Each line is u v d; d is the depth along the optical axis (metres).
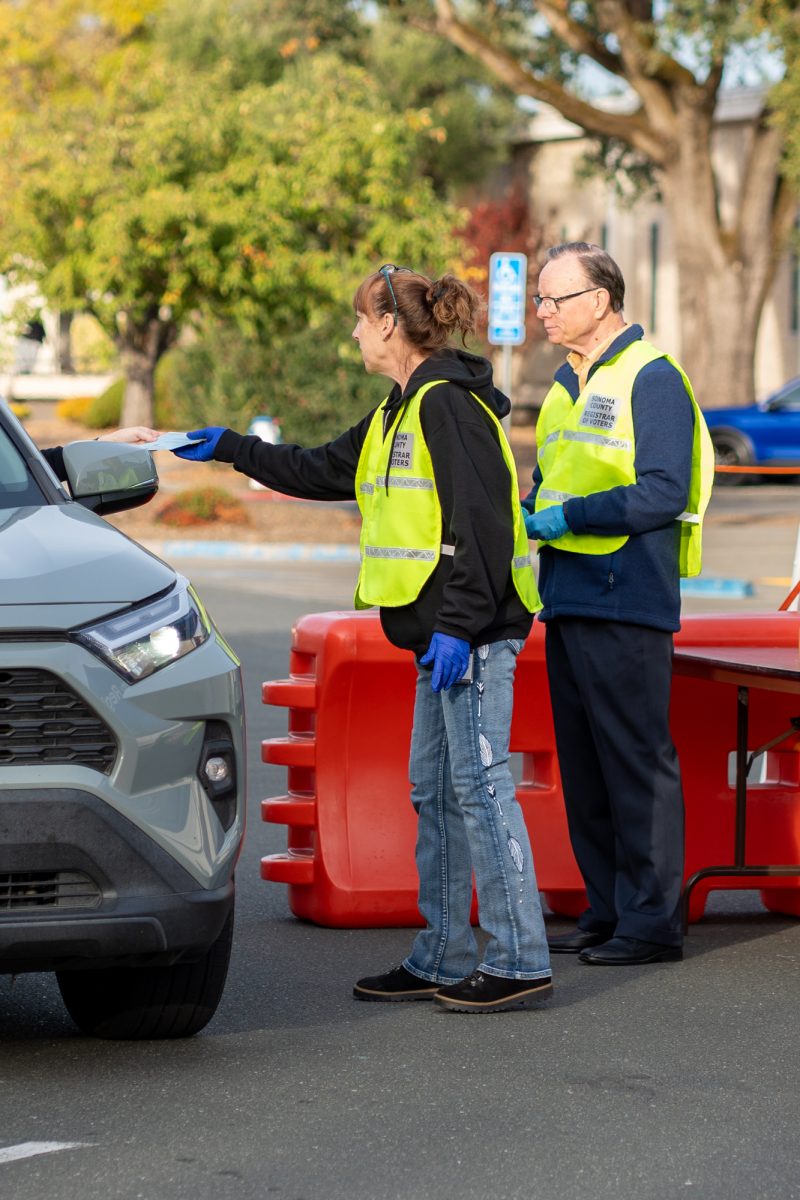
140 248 28.80
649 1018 6.39
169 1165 4.85
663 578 7.13
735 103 53.09
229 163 29.30
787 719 8.26
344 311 31.14
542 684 8.02
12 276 32.31
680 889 7.29
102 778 5.26
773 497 32.53
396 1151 4.97
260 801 10.34
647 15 39.53
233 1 50.94
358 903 7.73
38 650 5.22
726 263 41.84
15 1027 6.23
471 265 53.56
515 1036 6.13
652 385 7.06
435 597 6.18
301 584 21.91
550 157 57.84
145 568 5.68
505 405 6.28
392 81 52.00
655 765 7.23
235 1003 6.57
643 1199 4.64
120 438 6.81
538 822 8.09
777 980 6.98
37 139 29.31
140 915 5.30
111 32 53.28
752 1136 5.13
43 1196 4.62
